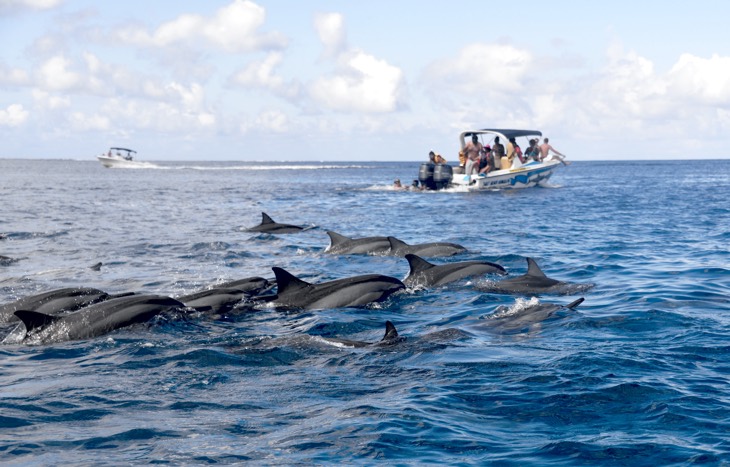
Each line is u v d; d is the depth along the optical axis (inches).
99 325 413.4
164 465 234.8
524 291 522.9
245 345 383.2
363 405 291.4
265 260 711.1
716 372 327.3
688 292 518.0
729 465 232.5
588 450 246.1
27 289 554.9
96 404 296.7
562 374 326.6
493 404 291.7
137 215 1234.0
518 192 1745.8
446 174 1785.2
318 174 4212.6
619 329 408.2
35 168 6013.8
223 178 3304.6
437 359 353.1
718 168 5132.9
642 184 2365.9
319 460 239.3
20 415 283.1
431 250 718.5
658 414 277.7
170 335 407.2
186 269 655.8
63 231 957.2
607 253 730.2
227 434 262.7
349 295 497.7
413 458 241.0
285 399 301.1
